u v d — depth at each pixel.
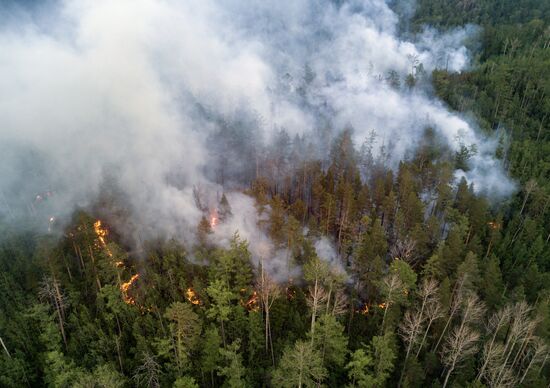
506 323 54.31
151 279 68.38
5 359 55.50
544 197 82.56
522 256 72.56
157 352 58.00
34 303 63.06
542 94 115.31
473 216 76.81
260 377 54.03
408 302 57.41
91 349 57.84
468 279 60.50
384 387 50.09
